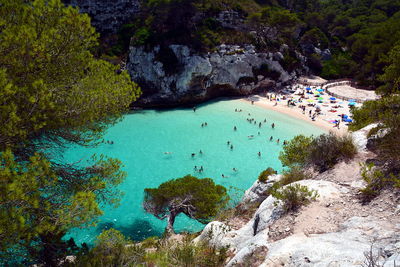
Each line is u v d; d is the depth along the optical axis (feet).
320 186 39.17
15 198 26.68
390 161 39.29
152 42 203.10
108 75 49.39
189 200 74.74
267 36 237.04
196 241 45.57
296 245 28.14
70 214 31.58
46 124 36.86
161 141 149.48
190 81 195.42
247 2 259.80
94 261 33.96
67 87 42.14
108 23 233.55
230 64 207.00
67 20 39.34
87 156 130.52
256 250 31.42
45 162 30.81
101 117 47.60
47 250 38.99
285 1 321.52
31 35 34.17
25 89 33.19
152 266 34.83
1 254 29.71
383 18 300.61
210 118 179.11
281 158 57.11
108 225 88.74
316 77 253.65
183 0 200.44
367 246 24.98
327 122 167.73
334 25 309.83
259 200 60.64
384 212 30.83
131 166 125.39
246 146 144.87
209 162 130.41
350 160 45.96
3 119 30.68
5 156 28.17
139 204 100.17
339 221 31.58
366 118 64.54
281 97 211.00
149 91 205.16
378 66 214.48
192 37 200.75
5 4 36.91
